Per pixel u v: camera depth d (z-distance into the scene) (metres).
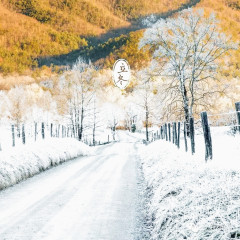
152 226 6.21
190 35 25.34
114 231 5.98
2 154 12.52
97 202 8.30
